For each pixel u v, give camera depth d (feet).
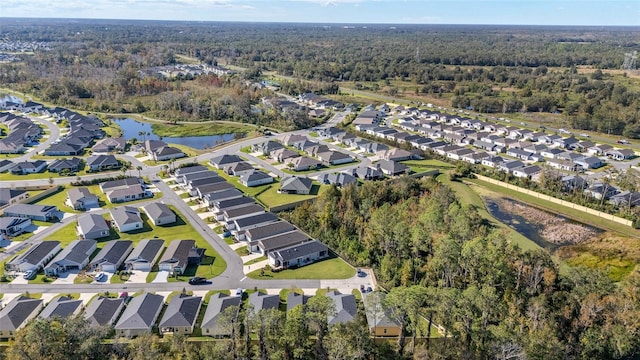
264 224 398.01
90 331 232.32
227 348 232.94
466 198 486.79
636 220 419.95
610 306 263.90
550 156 628.28
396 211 398.42
